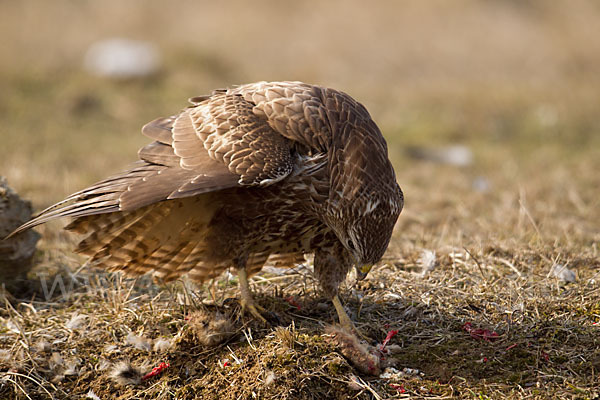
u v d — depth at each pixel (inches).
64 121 897.5
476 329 345.1
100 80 985.5
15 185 606.9
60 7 1221.7
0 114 894.4
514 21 1327.5
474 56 1195.3
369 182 335.3
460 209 558.9
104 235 341.4
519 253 425.7
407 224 532.1
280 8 1331.2
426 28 1282.0
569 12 1365.7
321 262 362.3
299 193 339.9
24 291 408.8
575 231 487.5
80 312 378.9
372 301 379.6
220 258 357.7
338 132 343.9
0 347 348.8
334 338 331.0
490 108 958.4
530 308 362.6
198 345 344.5
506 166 737.6
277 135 346.9
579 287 381.4
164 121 362.3
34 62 1013.2
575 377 307.7
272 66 1114.7
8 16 1171.9
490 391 304.0
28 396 321.7
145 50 1048.8
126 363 331.3
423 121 919.0
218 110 351.9
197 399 316.5
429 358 330.0
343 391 311.0
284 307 373.7
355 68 1135.6
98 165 721.6
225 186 315.9
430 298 377.1
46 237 478.6
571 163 744.3
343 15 1309.1
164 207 337.4
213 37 1180.5
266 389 308.5
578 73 1158.3
